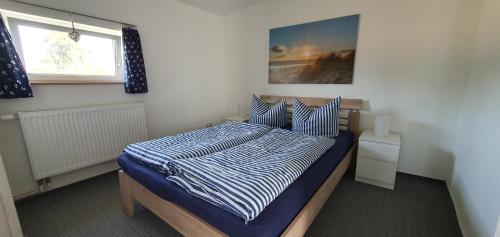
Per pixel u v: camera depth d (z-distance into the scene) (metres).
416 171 2.40
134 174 1.56
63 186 2.21
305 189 1.33
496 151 1.21
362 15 2.43
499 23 1.48
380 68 2.42
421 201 1.96
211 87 3.65
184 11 3.09
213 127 2.53
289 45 2.97
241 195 1.04
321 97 2.85
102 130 2.32
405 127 2.38
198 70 3.40
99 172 2.46
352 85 2.62
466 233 1.46
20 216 1.78
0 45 1.68
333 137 2.31
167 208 1.36
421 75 2.22
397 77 2.34
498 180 1.12
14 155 1.90
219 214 1.05
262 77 3.35
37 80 1.98
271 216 1.03
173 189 1.27
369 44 2.44
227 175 1.22
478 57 1.80
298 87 3.03
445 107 2.15
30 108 1.93
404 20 2.22
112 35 2.45
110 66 2.53
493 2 1.62
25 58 1.93
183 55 3.16
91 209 1.87
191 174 1.27
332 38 2.64
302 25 2.82
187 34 3.17
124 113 2.48
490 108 1.40
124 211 1.81
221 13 3.52
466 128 1.86
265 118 2.82
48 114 1.95
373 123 2.56
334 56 2.66
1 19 1.68
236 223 0.99
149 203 1.51
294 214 1.22
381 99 2.47
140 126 2.65
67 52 2.17
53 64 2.10
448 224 1.65
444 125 2.18
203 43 3.42
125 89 2.52
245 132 2.29
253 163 1.43
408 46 2.24
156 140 1.96
